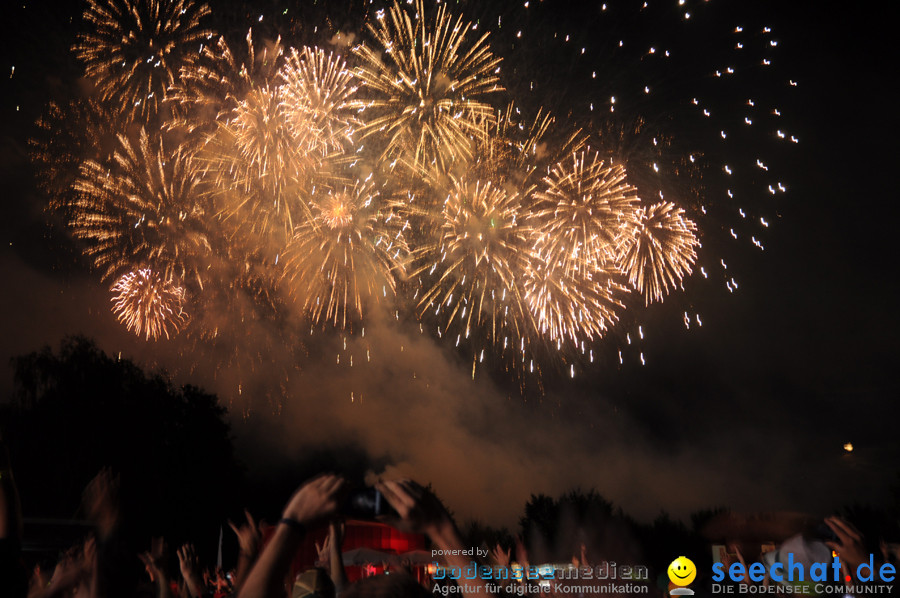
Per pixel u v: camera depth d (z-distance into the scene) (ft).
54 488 89.20
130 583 8.95
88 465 90.89
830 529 12.64
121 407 97.09
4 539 8.02
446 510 6.56
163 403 102.01
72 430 92.17
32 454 90.12
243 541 12.05
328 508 5.72
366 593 5.97
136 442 95.96
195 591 14.99
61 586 10.28
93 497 9.20
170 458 98.43
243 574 11.49
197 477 100.58
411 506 6.25
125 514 9.20
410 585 6.05
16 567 7.91
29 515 86.43
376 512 6.14
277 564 5.41
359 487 6.17
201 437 102.99
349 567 45.11
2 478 8.14
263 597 5.30
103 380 97.04
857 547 11.10
